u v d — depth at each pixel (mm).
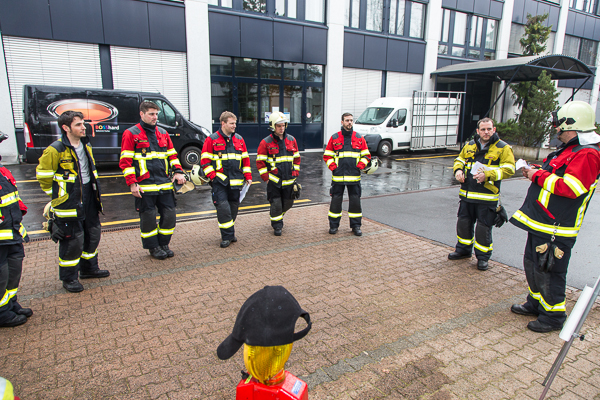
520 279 4250
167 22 13203
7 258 3127
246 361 1536
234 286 3963
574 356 2873
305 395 1668
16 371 2609
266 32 14922
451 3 19203
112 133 10797
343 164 5520
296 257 4840
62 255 3695
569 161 2908
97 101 10562
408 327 3242
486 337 3113
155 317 3332
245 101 15227
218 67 14492
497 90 21844
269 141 5441
